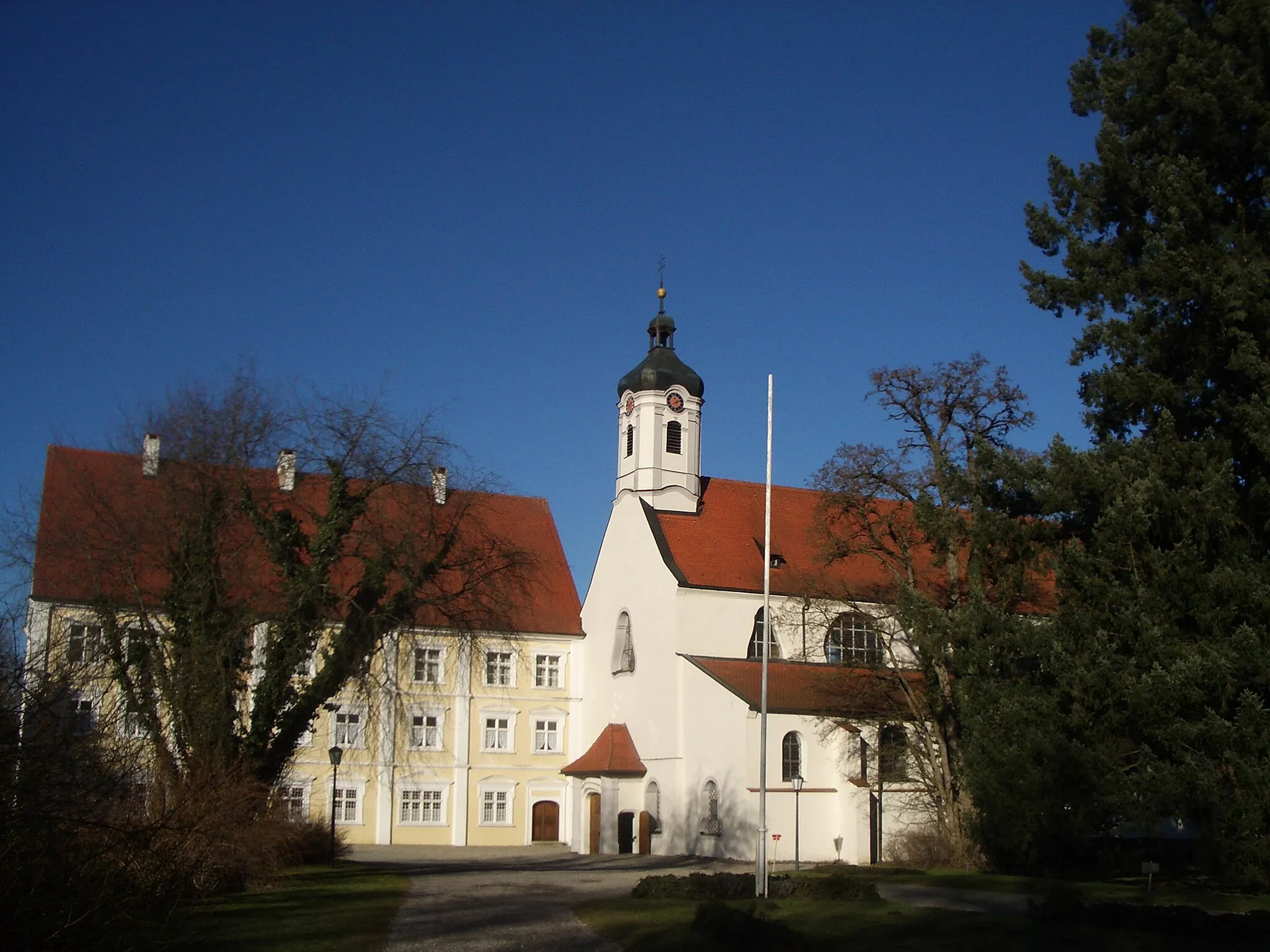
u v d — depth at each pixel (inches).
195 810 1132.5
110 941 709.9
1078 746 1321.4
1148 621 1267.2
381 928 938.7
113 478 1550.2
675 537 2332.7
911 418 1852.9
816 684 2086.6
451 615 1601.9
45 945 635.5
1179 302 1343.5
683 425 2445.9
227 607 1455.5
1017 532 1521.9
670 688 2214.6
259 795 1316.4
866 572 2351.1
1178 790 1222.3
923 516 1694.1
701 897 1184.8
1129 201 1457.9
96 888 701.9
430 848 2416.3
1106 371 1424.7
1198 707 1237.7
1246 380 1289.4
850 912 1062.4
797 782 1733.5
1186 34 1390.3
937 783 1809.8
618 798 2267.5
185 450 1477.6
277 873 1309.1
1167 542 1332.4
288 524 1533.0
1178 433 1381.6
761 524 2412.6
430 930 938.1
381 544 1524.4
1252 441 1235.2
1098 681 1301.7
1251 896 1246.9
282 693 1478.8
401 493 1587.1
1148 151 1438.2
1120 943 851.4
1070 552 1355.8
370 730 1565.0
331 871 1455.5
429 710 2524.6
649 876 1373.0
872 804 1974.7
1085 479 1374.3
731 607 2250.2
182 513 1434.5
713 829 2049.7
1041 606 1866.4
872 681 1957.4
